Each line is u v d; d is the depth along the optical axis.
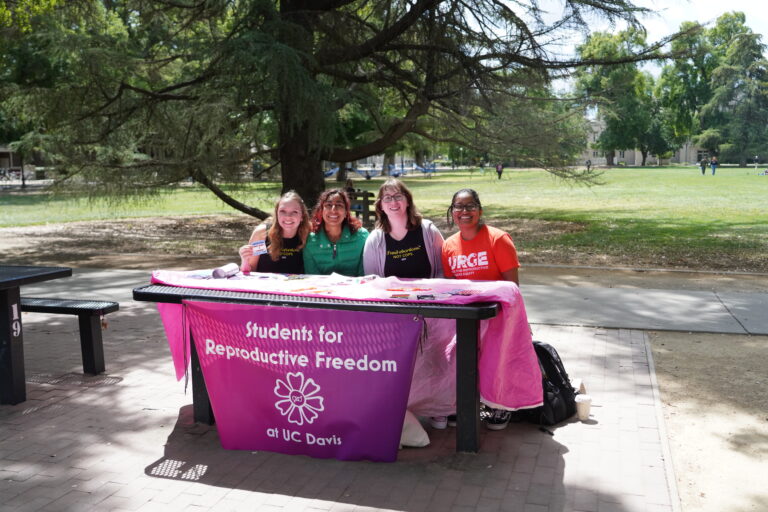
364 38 15.41
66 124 15.70
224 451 4.44
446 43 13.77
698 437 4.60
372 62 16.50
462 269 4.88
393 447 4.18
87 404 5.33
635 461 4.16
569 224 20.34
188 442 4.59
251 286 4.62
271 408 4.36
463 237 4.89
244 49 12.33
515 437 4.59
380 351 4.10
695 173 62.28
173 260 13.64
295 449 4.35
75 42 14.30
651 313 8.22
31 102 15.56
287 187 16.00
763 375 5.89
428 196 34.31
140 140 16.80
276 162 17.81
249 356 4.34
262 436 4.41
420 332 4.07
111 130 15.67
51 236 18.61
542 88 14.91
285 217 5.27
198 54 13.70
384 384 4.12
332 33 14.84
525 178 55.75
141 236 18.64
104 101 15.55
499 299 4.02
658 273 11.59
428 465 4.17
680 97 93.06
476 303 3.99
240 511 3.62
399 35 14.54
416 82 14.84
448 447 4.46
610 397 5.32
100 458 4.32
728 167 84.88
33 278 5.24
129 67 14.90
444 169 87.44
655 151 94.44
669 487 3.82
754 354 6.54
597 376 5.85
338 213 5.21
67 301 6.37
